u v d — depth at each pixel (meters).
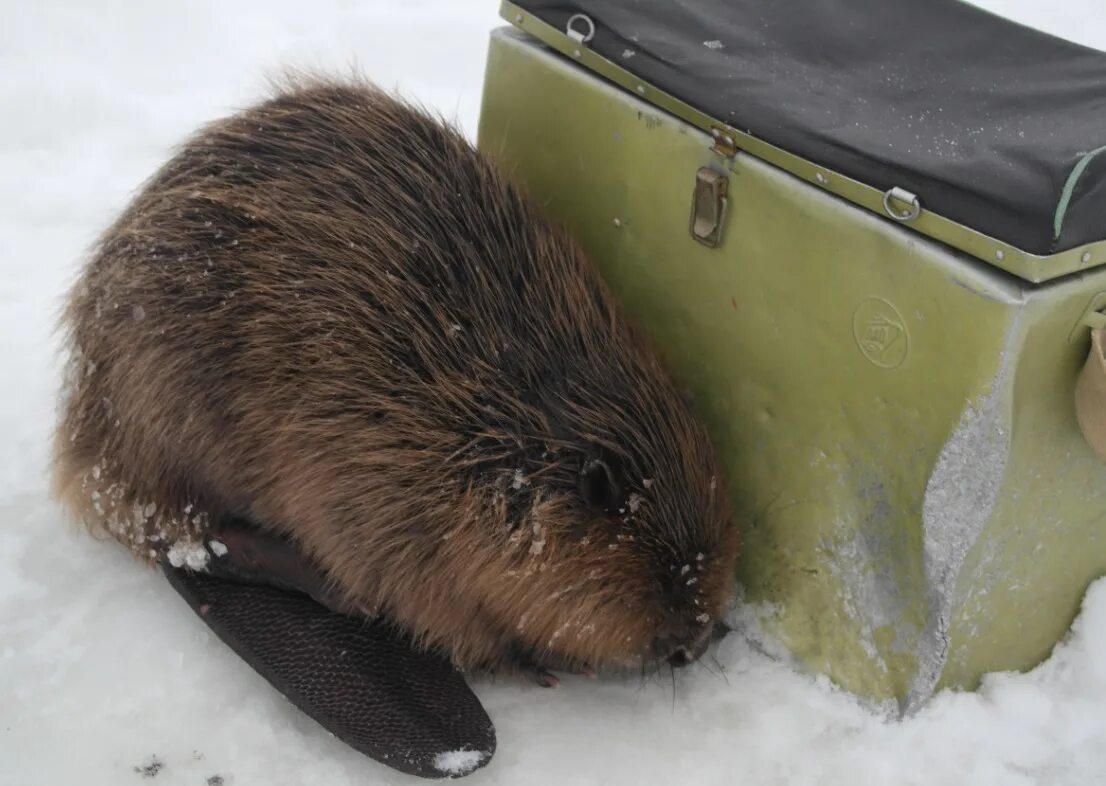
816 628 1.31
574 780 1.25
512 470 1.25
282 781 1.24
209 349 1.29
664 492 1.25
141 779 1.23
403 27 2.05
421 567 1.27
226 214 1.30
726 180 1.25
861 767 1.26
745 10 1.35
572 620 1.26
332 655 1.29
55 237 1.72
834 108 1.23
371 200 1.29
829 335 1.23
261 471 1.30
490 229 1.30
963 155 1.16
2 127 1.85
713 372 1.31
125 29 2.03
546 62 1.34
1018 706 1.28
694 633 1.27
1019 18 2.09
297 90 1.37
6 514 1.41
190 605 1.32
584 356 1.27
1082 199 1.12
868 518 1.25
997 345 1.15
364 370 1.26
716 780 1.25
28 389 1.52
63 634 1.32
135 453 1.33
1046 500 1.23
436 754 1.22
